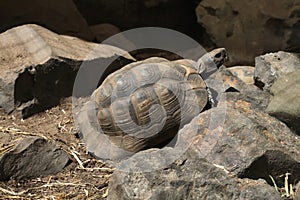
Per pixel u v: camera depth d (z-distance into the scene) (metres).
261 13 6.15
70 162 3.79
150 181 3.02
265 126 3.69
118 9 7.55
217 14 6.71
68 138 4.11
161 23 7.66
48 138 4.05
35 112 4.51
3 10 6.15
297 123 3.87
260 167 3.42
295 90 3.99
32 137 3.77
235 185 3.05
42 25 6.26
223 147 3.48
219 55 4.38
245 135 3.52
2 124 4.32
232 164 3.41
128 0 7.49
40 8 6.30
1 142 3.94
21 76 4.44
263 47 6.23
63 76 4.66
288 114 3.86
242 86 4.32
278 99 3.99
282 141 3.63
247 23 6.36
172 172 3.08
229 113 3.68
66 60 4.66
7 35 5.02
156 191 2.98
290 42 6.01
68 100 4.69
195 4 7.61
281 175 3.46
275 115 3.93
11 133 4.10
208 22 6.82
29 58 4.69
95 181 3.61
